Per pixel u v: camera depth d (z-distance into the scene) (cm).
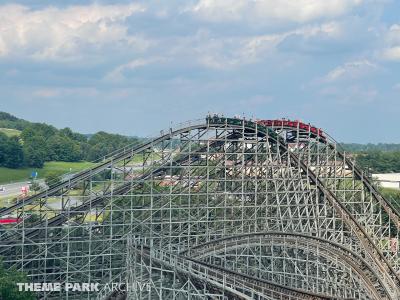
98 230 8494
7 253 7994
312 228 9188
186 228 9000
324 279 7450
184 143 8725
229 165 8900
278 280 8644
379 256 8362
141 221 8269
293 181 9044
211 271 6303
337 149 10088
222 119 8938
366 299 6800
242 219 8738
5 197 15275
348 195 11031
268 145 9144
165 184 9944
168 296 6331
